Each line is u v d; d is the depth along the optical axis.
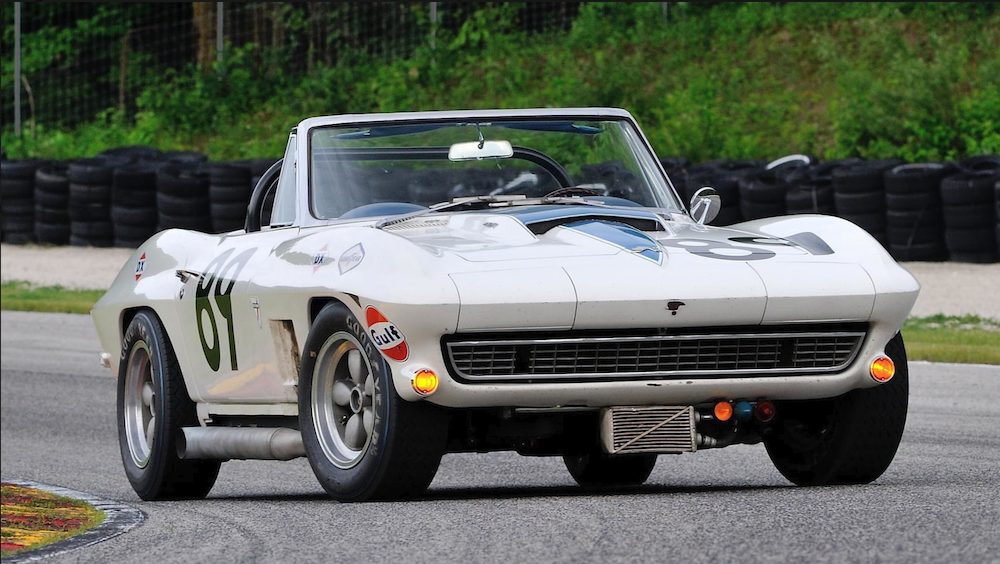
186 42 101.69
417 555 10.77
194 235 19.19
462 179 17.44
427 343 13.39
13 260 65.69
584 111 18.41
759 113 69.56
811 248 15.03
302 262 15.18
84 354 42.09
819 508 12.10
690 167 57.62
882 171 47.91
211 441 17.11
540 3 88.56
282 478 21.28
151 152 71.19
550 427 14.61
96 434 28.92
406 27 91.50
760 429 15.22
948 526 10.90
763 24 78.69
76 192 67.81
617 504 12.92
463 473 20.39
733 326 14.02
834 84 71.19
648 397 13.88
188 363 17.97
